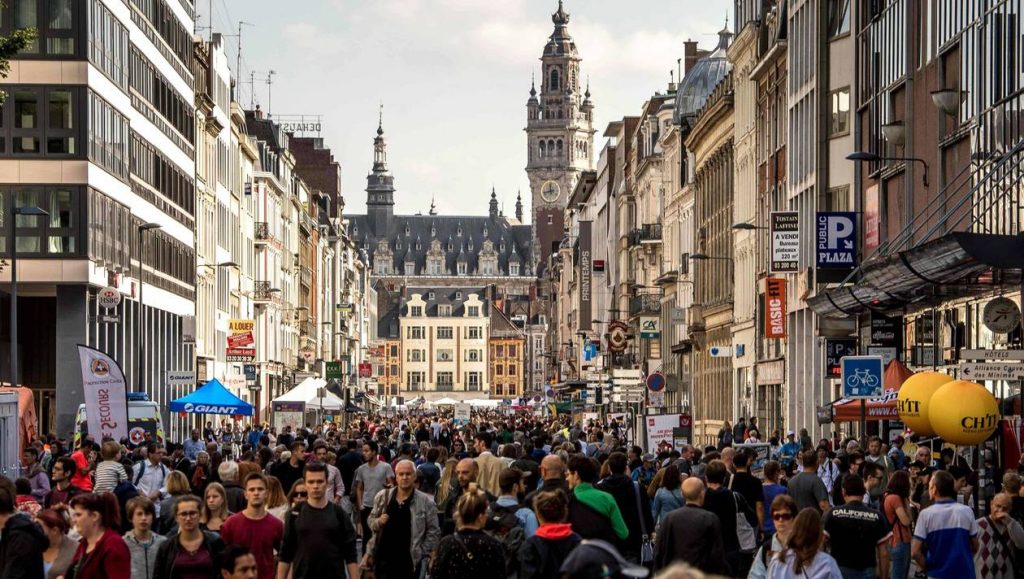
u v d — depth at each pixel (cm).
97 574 1661
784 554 1558
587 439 5456
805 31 6244
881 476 2606
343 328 19912
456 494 2659
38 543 1661
